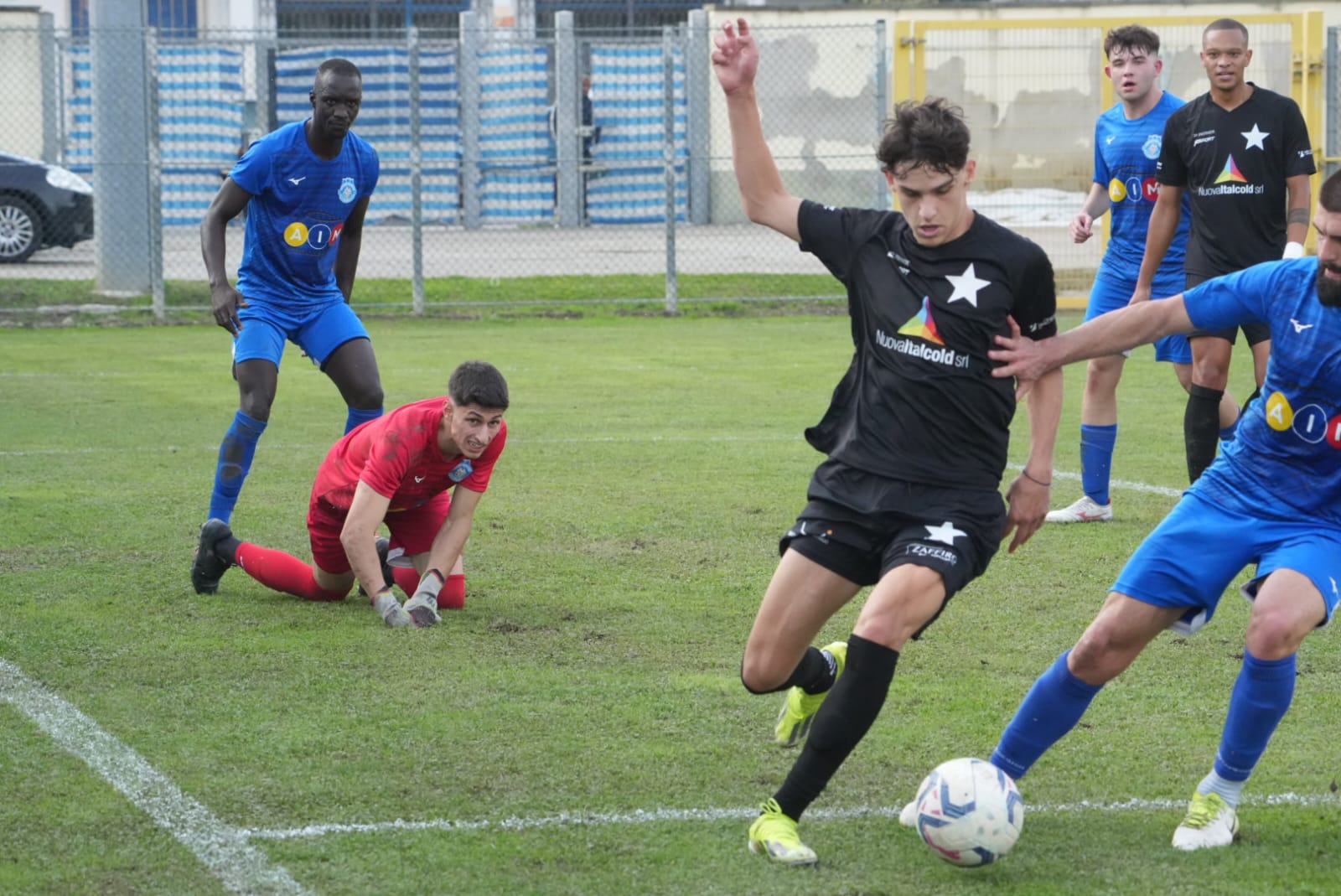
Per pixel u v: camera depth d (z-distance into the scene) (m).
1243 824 10.63
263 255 18.28
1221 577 10.27
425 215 65.62
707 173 69.75
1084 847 10.22
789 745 12.05
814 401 31.73
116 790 11.07
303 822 10.53
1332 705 13.22
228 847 10.08
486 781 11.32
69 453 25.77
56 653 14.50
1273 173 20.05
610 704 13.12
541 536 19.77
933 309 10.32
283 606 16.36
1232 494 10.41
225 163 61.41
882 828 10.55
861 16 70.31
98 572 17.67
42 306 47.31
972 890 9.54
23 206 56.00
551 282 53.66
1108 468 20.80
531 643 14.99
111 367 37.19
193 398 32.22
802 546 10.45
